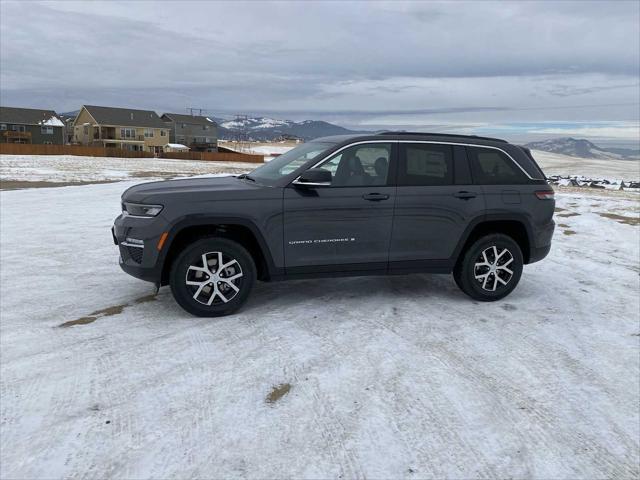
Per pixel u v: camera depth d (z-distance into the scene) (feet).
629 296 18.66
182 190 15.15
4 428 9.46
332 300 17.33
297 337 13.97
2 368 11.91
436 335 14.37
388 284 19.52
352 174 16.05
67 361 12.33
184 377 11.57
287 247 15.46
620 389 11.59
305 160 16.06
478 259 17.28
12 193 53.21
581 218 37.91
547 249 18.15
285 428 9.62
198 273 15.12
